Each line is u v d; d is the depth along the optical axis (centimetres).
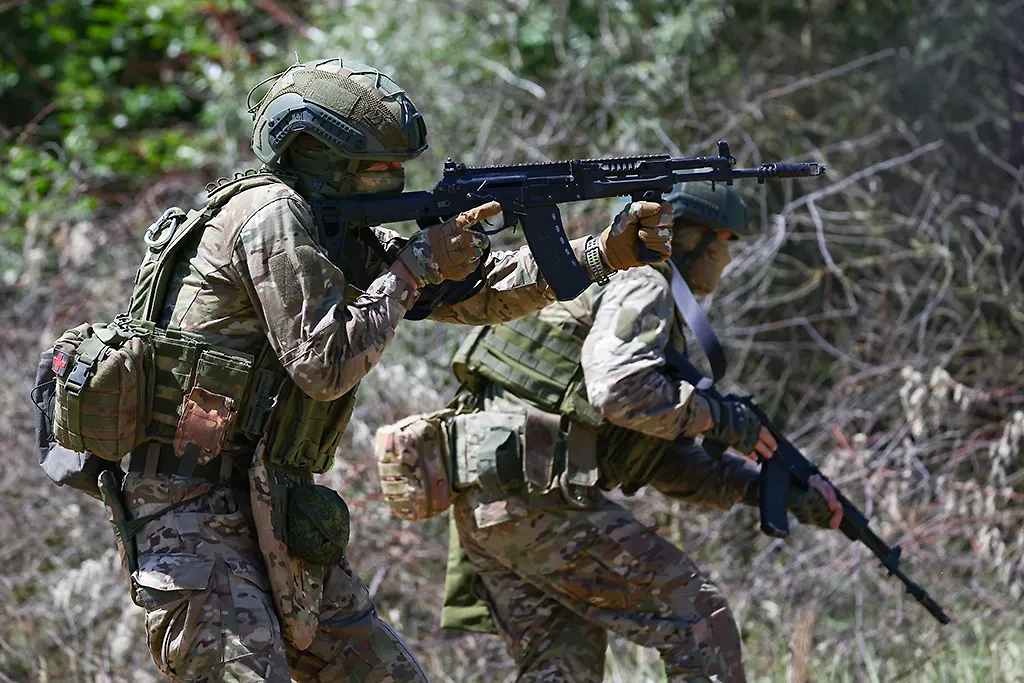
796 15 2689
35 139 3038
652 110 2439
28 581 1777
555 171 988
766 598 1817
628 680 1617
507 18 2492
